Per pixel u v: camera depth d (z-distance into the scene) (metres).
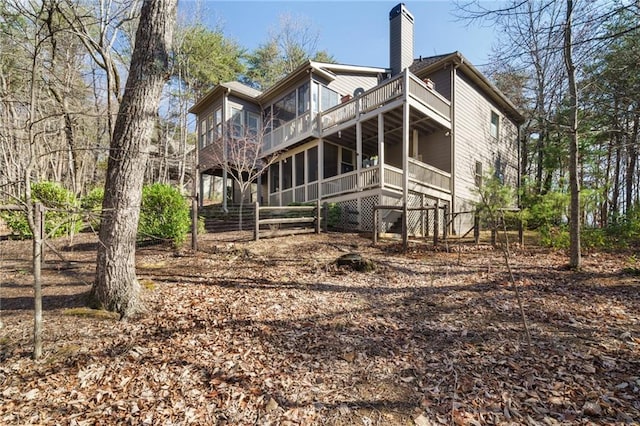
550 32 4.97
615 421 2.20
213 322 3.91
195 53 20.14
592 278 5.61
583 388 2.58
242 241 8.49
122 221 4.01
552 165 11.09
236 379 2.80
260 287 5.28
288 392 2.64
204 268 6.27
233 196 19.64
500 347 3.33
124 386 2.67
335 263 6.59
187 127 22.94
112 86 8.77
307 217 10.47
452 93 12.62
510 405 2.42
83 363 2.96
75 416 2.31
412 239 10.14
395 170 11.12
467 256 7.71
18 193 5.29
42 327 3.53
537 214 8.46
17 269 6.00
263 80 25.86
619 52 6.31
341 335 3.68
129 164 4.05
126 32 11.83
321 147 13.33
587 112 8.69
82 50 9.68
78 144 9.31
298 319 4.10
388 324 3.99
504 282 5.59
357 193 11.59
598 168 10.65
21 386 2.62
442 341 3.53
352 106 12.32
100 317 3.78
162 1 4.22
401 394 2.62
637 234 8.42
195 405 2.46
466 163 13.41
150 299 4.43
